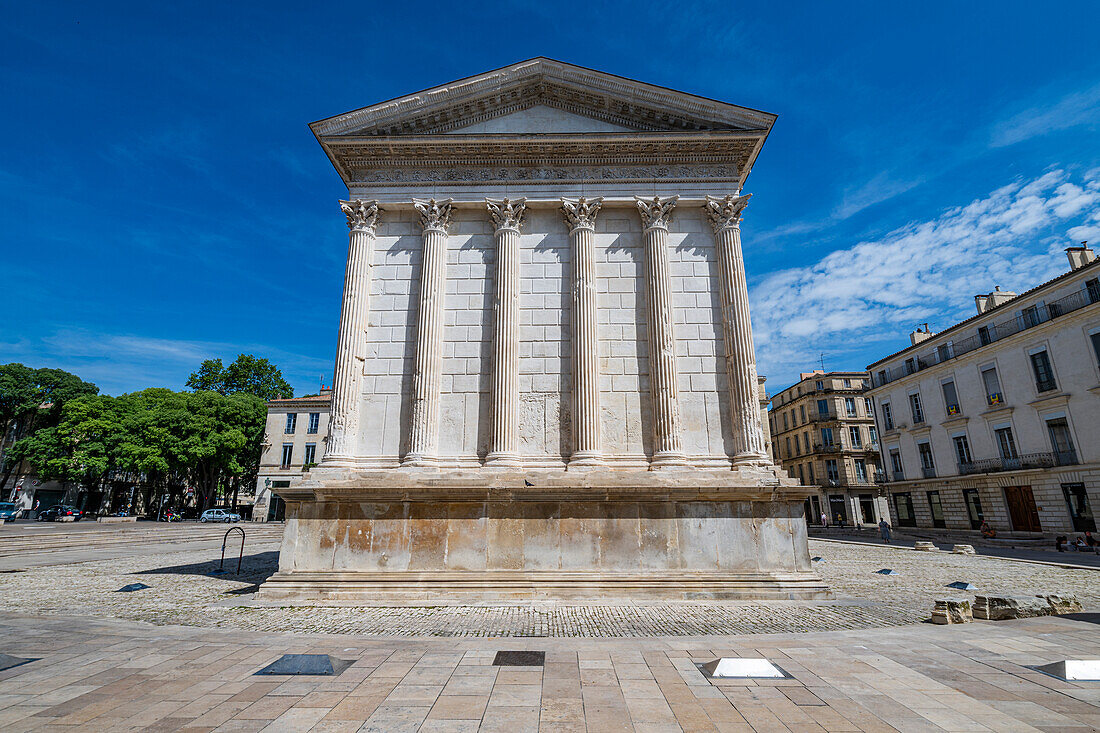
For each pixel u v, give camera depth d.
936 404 43.59
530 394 15.44
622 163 17.03
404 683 6.72
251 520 58.28
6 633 9.25
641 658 7.79
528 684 6.68
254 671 7.18
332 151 16.80
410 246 16.78
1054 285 33.88
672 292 16.11
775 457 73.62
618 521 13.70
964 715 5.67
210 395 59.56
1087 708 5.83
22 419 69.75
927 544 28.73
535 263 16.50
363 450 15.12
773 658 7.77
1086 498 32.31
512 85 17.20
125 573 18.33
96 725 5.39
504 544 13.57
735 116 16.61
